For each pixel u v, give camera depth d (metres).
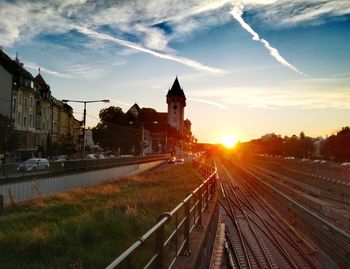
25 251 9.60
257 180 56.34
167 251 8.37
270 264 16.95
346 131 104.06
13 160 59.16
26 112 67.62
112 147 90.81
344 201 43.34
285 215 30.27
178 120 168.75
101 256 9.12
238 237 22.83
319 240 20.75
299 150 142.88
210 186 17.73
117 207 16.94
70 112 101.94
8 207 19.50
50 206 19.09
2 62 64.44
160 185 32.47
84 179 35.28
